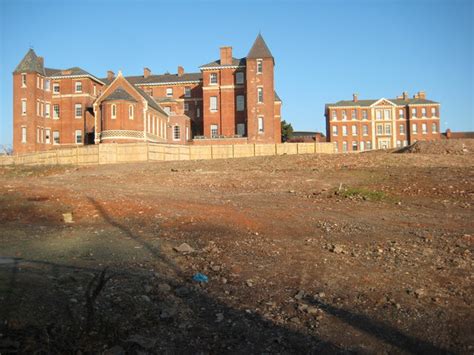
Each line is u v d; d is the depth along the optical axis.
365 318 6.01
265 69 59.62
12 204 14.79
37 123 62.78
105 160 40.34
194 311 6.23
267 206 15.28
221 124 63.81
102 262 8.11
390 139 93.50
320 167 26.11
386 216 13.52
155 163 35.44
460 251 9.16
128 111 54.12
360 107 93.56
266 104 59.50
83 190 19.30
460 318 5.96
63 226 11.81
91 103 66.69
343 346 5.29
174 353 5.06
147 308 6.07
